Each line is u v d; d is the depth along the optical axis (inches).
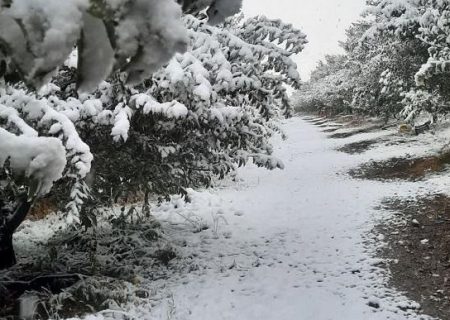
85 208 219.6
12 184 138.6
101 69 22.9
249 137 243.6
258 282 229.9
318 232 300.0
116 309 201.6
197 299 214.2
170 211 385.4
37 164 39.8
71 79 191.3
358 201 361.4
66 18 21.6
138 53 23.1
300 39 205.5
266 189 455.2
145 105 181.6
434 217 291.7
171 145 227.6
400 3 459.5
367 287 213.3
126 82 24.0
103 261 254.1
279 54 203.8
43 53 21.8
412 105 499.2
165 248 274.7
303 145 799.7
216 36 206.5
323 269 238.8
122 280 222.4
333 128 1071.6
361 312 190.5
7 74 29.5
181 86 189.0
